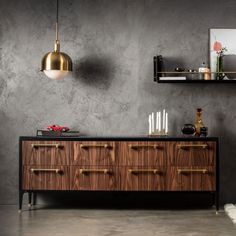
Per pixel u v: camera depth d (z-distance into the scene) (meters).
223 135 6.55
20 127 6.57
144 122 6.55
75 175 6.04
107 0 6.54
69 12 6.56
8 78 6.56
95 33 6.56
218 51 6.50
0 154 6.57
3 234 4.96
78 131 6.39
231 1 6.52
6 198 6.57
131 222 5.52
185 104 6.55
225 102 6.54
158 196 6.53
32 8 6.56
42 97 6.56
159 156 6.01
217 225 5.38
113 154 6.03
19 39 6.56
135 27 6.55
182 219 5.67
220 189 6.54
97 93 6.55
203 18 6.54
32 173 6.05
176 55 6.54
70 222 5.51
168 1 6.54
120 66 6.56
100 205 6.49
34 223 5.46
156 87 6.55
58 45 6.25
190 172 5.99
